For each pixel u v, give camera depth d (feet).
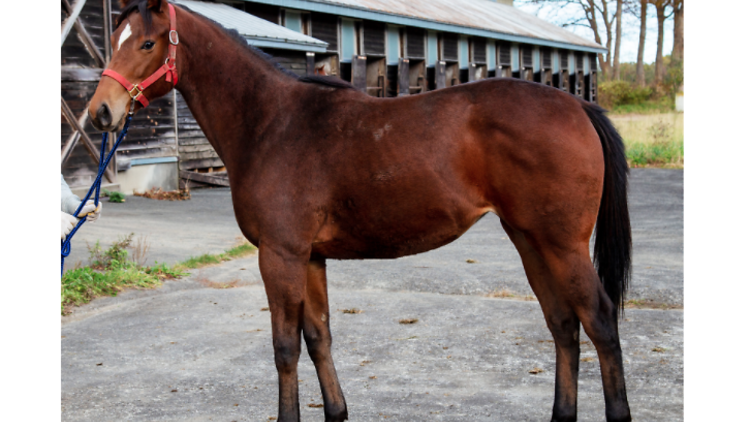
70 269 19.20
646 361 12.58
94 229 26.20
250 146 9.83
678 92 112.88
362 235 9.59
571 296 9.22
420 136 9.27
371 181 9.27
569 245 9.18
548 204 9.12
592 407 10.74
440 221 9.42
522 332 14.71
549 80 90.84
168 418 10.50
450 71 70.44
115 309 17.21
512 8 109.50
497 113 9.21
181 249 23.75
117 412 10.74
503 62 79.61
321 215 9.48
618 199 9.73
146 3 9.64
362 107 9.64
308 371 13.06
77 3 32.24
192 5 42.29
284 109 9.83
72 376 12.44
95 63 34.32
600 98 123.85
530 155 9.08
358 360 13.21
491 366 12.69
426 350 13.69
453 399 11.08
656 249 23.40
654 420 9.92
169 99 39.42
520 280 19.29
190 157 42.45
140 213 31.19
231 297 18.40
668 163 56.34
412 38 63.46
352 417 10.39
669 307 16.49
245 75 10.03
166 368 12.92
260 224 9.53
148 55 9.61
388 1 63.31
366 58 58.18
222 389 11.80
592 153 9.29
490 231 29.96
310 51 46.01
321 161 9.41
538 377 12.07
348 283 19.65
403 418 10.32
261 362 13.25
